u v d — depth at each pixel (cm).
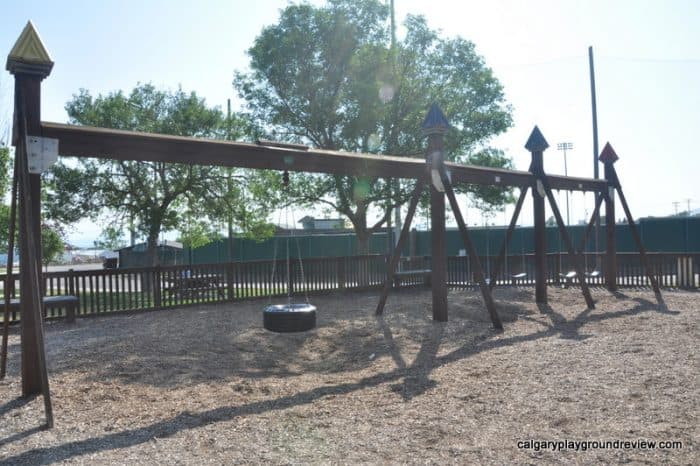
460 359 694
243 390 568
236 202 1670
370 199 1711
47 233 1653
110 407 503
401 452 377
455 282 1592
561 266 1586
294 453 380
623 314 1033
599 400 484
